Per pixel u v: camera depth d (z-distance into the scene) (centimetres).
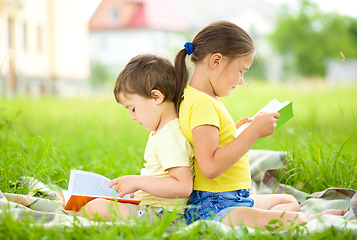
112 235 137
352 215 167
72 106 916
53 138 438
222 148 161
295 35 3181
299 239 142
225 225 153
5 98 918
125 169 291
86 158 332
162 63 178
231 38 172
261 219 164
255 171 255
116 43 3164
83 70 1823
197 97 169
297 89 1443
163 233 140
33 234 135
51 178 271
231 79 175
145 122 176
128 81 175
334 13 3297
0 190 195
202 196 171
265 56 3142
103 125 568
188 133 170
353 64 2869
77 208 178
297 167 247
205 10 3922
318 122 583
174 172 164
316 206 196
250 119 197
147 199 175
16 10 1456
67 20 1711
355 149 299
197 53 177
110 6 3162
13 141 298
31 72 1537
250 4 3994
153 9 3145
